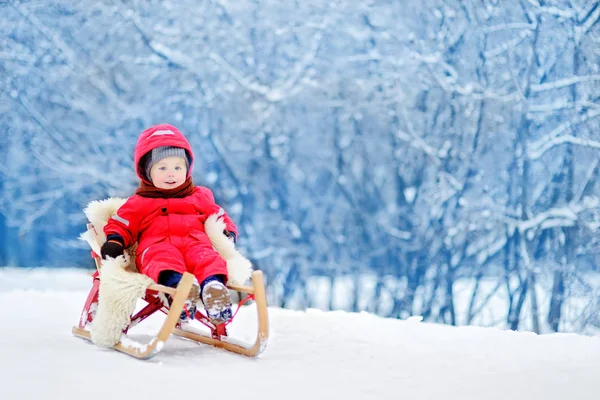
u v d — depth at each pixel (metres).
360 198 11.67
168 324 3.07
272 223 11.44
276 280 11.39
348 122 11.48
